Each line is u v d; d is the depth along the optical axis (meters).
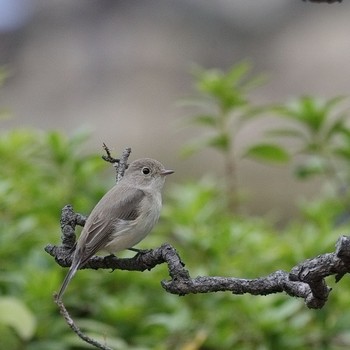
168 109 21.78
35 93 22.30
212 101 13.12
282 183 19.70
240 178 19.89
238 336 10.59
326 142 13.09
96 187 12.45
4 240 11.05
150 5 23.44
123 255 11.45
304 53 22.48
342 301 10.98
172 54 22.80
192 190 12.34
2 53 23.12
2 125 21.61
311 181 19.52
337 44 22.31
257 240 11.48
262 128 20.59
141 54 22.67
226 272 11.14
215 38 23.27
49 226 11.95
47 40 23.12
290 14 23.31
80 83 22.36
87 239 8.52
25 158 12.84
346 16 22.75
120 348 10.13
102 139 21.28
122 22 23.14
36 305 10.55
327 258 5.31
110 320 10.77
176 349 10.72
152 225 9.11
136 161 9.36
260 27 23.33
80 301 10.89
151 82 22.25
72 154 12.47
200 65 22.88
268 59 22.83
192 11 23.50
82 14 23.30
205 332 10.62
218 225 11.97
